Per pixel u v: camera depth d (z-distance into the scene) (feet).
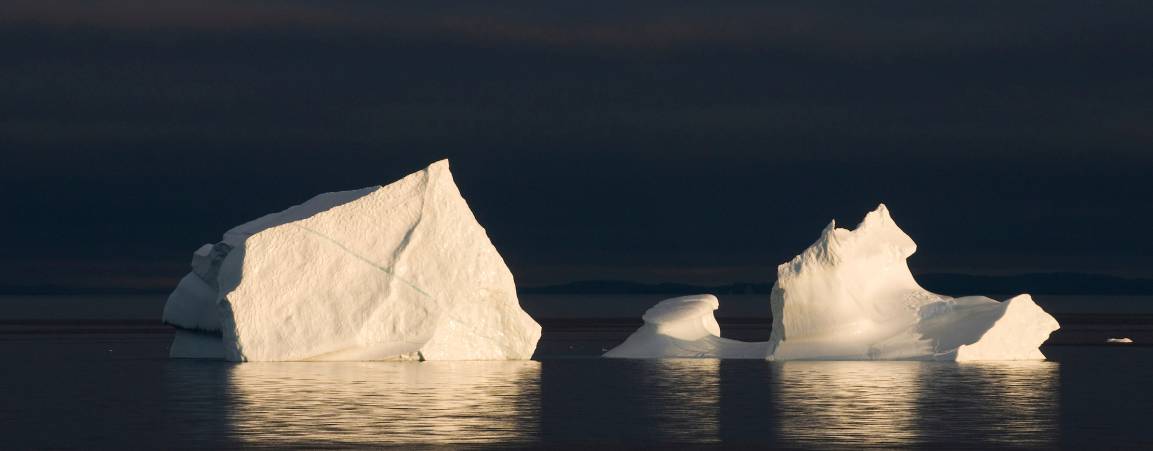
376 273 554.87
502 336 584.81
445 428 344.08
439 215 565.12
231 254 566.36
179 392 435.12
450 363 555.69
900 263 595.47
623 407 394.73
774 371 517.96
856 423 354.33
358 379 470.80
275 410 379.14
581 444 320.09
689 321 653.71
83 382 486.38
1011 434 333.21
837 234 575.79
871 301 579.89
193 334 635.25
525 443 320.70
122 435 335.67
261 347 543.39
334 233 557.33
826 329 575.38
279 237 553.64
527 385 460.55
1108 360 611.88
